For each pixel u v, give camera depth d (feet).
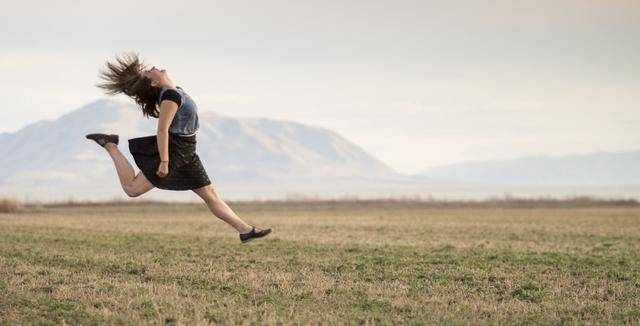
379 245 76.84
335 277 49.96
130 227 109.91
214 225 117.91
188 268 53.62
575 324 34.12
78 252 65.72
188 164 33.99
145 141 33.88
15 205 199.41
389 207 251.39
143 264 56.29
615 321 34.99
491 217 157.38
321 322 34.12
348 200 303.48
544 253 68.59
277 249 70.74
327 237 89.15
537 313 37.04
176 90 33.53
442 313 36.65
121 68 34.17
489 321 34.68
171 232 98.27
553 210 216.13
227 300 39.55
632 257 65.31
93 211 204.03
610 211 203.41
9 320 34.24
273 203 285.64
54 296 40.86
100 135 34.37
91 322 33.91
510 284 46.62
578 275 52.37
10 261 57.47
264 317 34.73
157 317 35.01
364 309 38.04
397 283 46.70
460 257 63.72
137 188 33.86
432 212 198.90
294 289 43.68
